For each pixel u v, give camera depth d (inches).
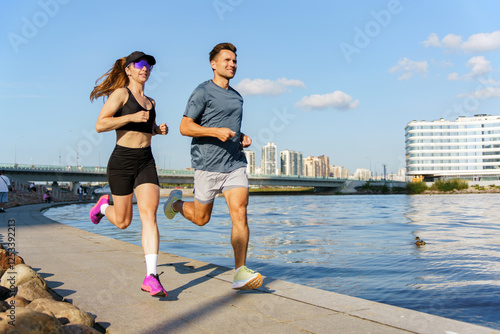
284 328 102.8
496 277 229.6
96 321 109.3
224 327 104.0
